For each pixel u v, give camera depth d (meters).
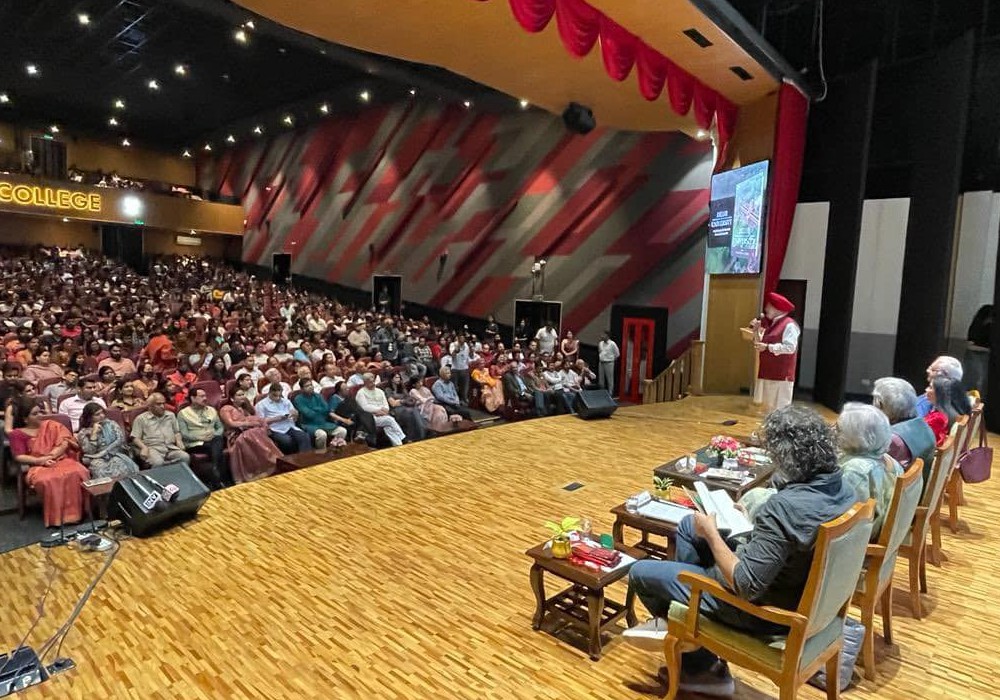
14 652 2.60
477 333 14.91
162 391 6.30
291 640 2.79
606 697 2.38
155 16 12.05
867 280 8.72
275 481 5.13
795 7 9.19
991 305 7.64
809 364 9.43
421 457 5.89
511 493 4.84
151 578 3.40
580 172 12.85
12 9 12.15
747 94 8.38
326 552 3.74
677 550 2.57
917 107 7.93
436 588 3.29
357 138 17.77
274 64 14.48
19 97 17.86
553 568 2.72
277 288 18.92
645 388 10.39
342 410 6.96
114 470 4.75
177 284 18.34
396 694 2.40
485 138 14.55
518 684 2.46
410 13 5.74
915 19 8.25
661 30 6.29
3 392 5.95
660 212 11.71
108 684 2.47
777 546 1.88
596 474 5.35
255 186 22.00
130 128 21.41
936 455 2.89
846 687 2.42
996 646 2.72
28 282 14.88
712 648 2.10
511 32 6.13
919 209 7.79
